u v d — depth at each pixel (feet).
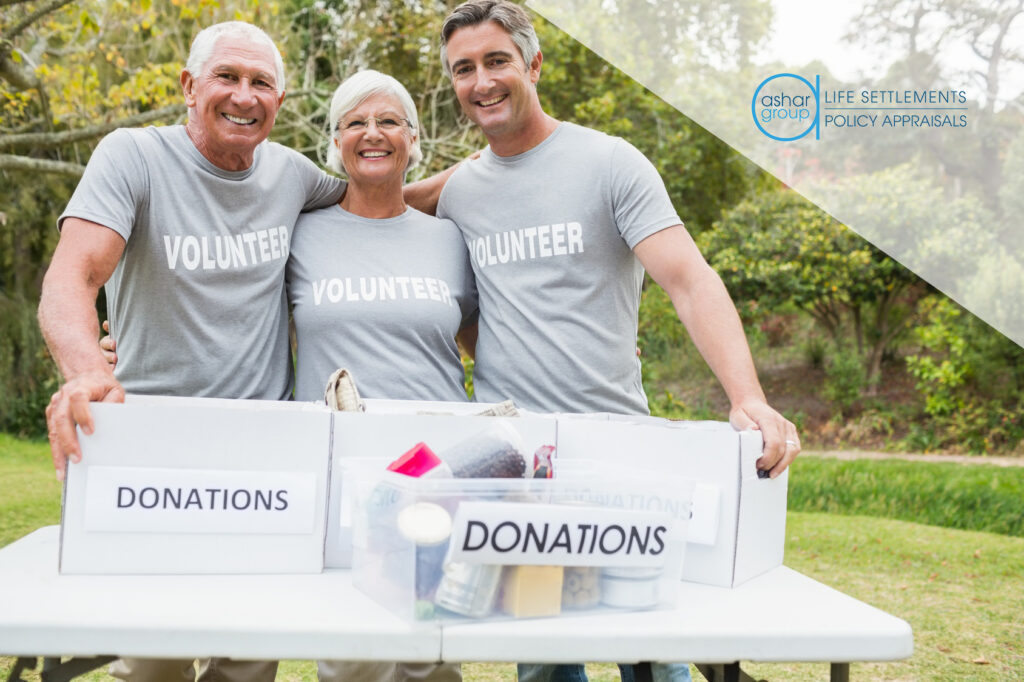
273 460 4.33
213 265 6.47
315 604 3.88
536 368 6.72
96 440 4.16
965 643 11.51
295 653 3.54
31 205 30.58
